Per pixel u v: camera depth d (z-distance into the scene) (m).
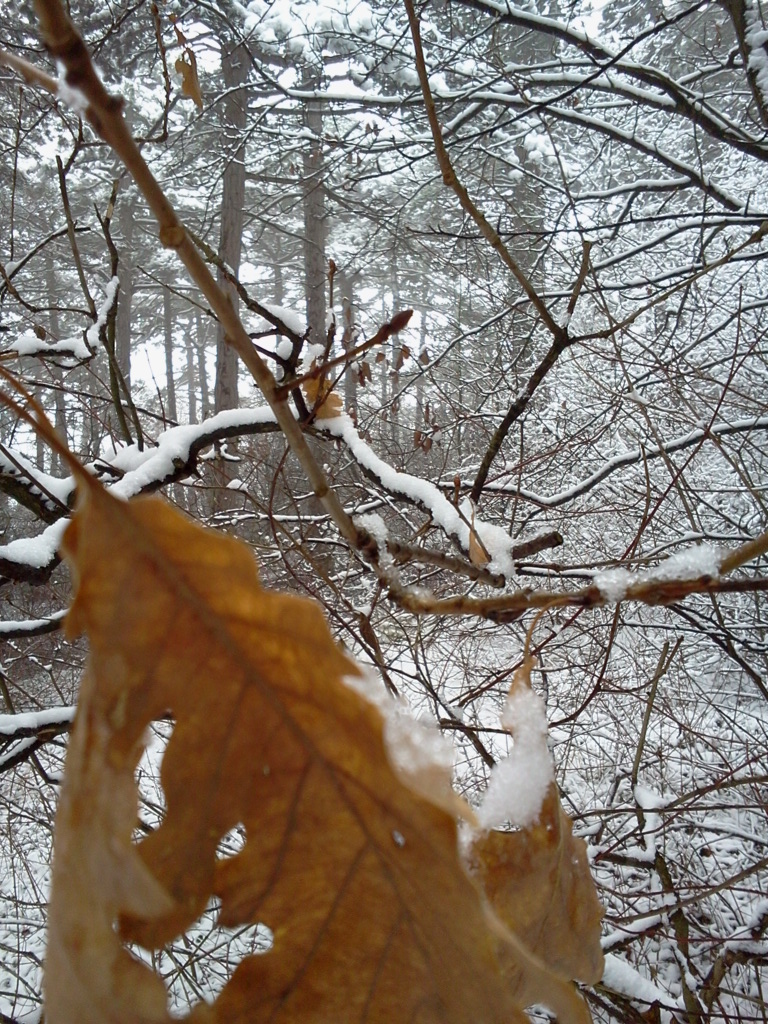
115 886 0.36
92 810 0.37
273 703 0.39
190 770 0.40
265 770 0.40
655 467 6.11
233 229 13.03
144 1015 0.35
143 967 0.36
